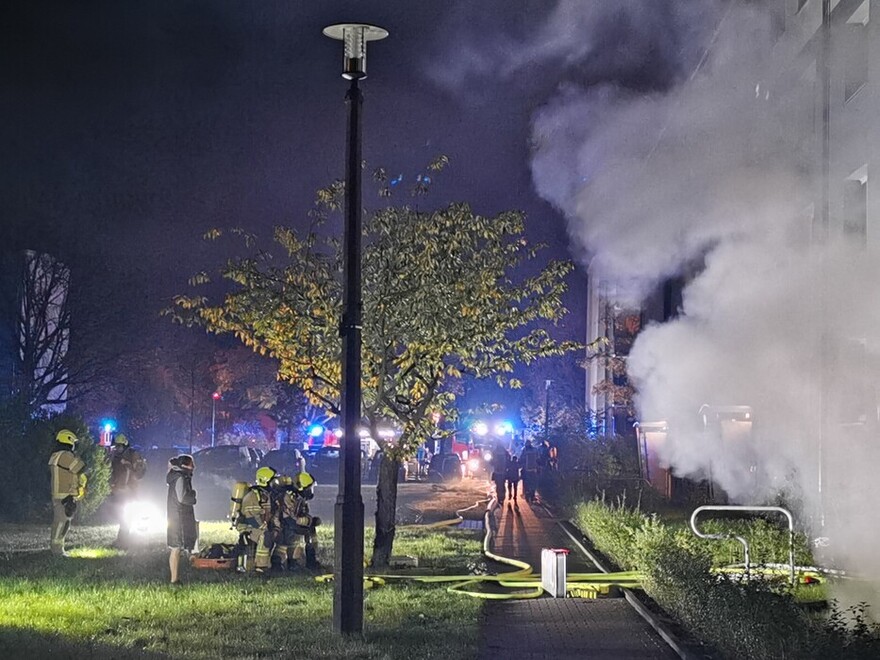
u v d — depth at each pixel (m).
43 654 10.08
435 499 41.50
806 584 15.97
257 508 17.69
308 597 14.89
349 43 12.29
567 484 35.81
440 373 18.67
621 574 17.44
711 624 11.47
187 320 18.59
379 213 18.31
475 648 11.59
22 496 27.42
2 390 37.91
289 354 18.61
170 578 16.61
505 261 18.34
